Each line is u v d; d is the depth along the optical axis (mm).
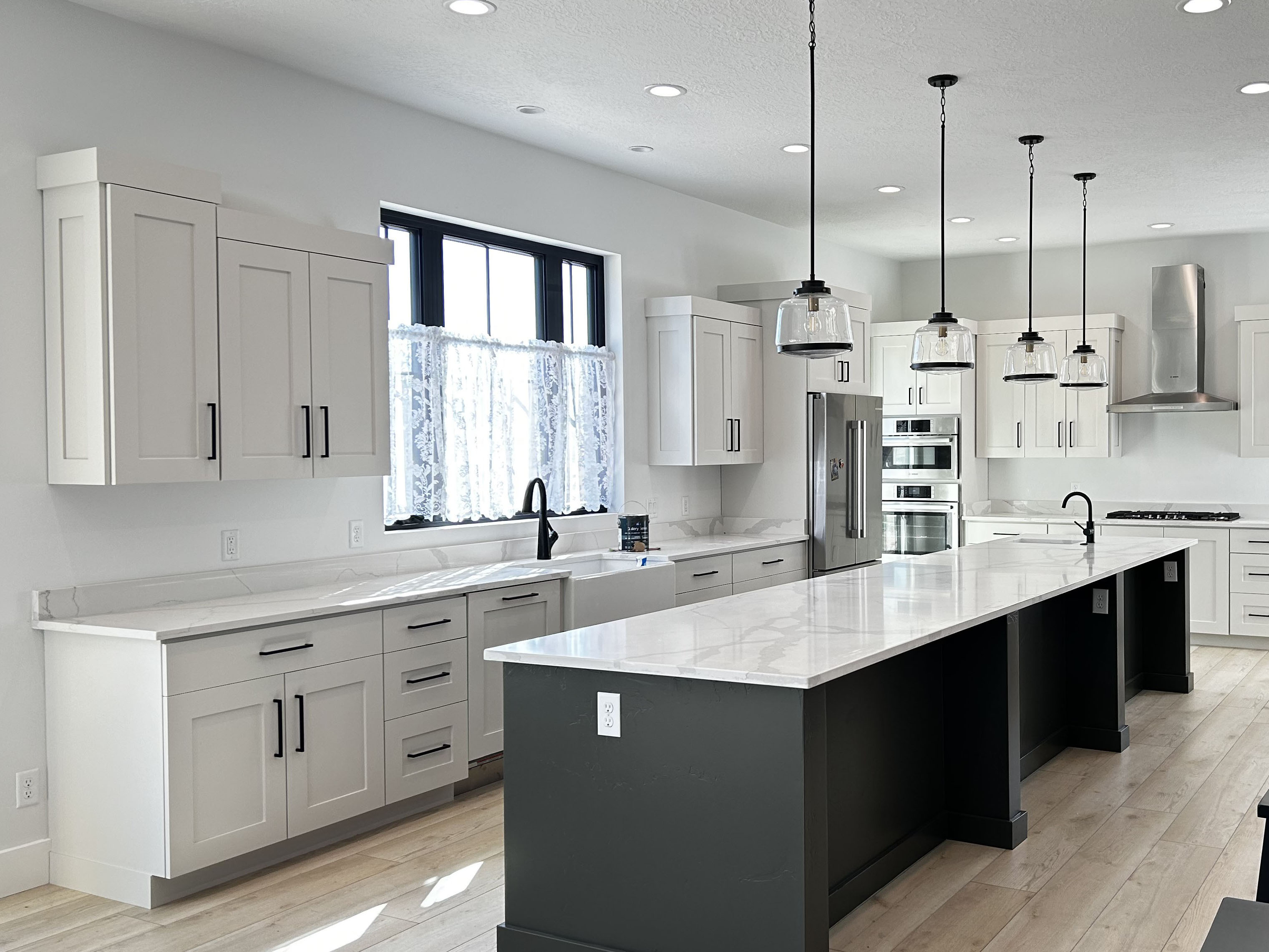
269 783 3523
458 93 4555
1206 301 7770
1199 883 3398
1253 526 7125
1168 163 5723
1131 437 8047
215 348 3586
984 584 4102
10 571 3418
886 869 3412
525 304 5578
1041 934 3037
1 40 3383
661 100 4668
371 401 4156
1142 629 6258
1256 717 5578
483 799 4379
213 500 3973
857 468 6875
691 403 6066
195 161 3918
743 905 2607
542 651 2855
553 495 5551
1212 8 3688
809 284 3301
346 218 4465
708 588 5754
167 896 3336
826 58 4148
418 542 4828
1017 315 8492
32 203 3443
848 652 2775
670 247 6383
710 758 2645
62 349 3422
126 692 3314
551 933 2883
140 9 3629
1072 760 4859
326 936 3078
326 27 3811
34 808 3486
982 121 4977
